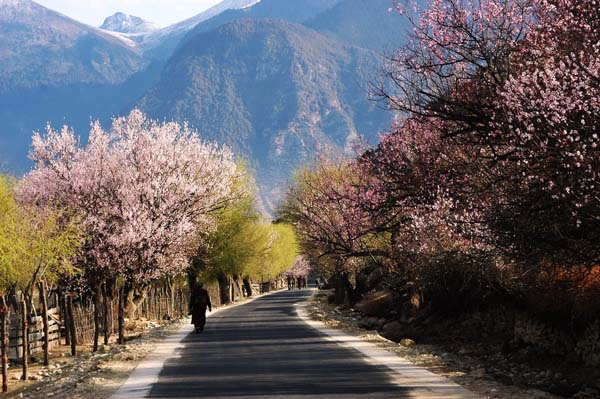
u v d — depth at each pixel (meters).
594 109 19.48
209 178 53.00
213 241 71.75
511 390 18.22
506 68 23.02
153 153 50.31
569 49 21.55
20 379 31.03
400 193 31.64
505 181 24.86
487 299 39.44
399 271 41.69
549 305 30.81
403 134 31.17
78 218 41.69
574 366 28.66
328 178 50.75
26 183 46.81
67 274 41.41
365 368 22.84
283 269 125.25
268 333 38.41
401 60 25.81
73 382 22.91
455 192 27.11
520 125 20.83
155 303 65.12
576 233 22.34
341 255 44.94
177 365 24.91
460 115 23.56
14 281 32.44
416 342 41.25
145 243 46.47
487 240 24.84
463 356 34.75
